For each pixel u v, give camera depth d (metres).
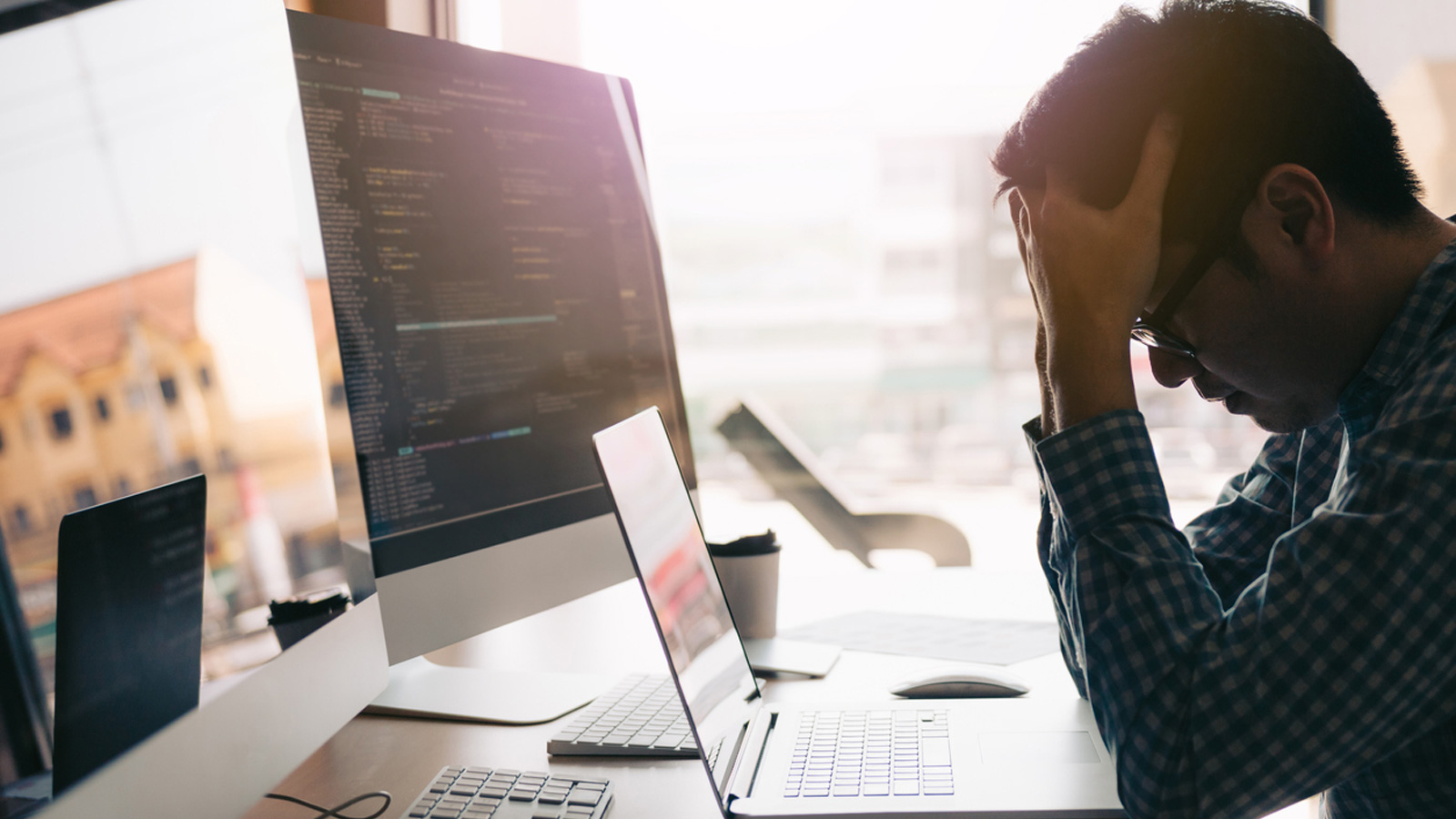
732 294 3.63
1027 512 3.63
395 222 0.85
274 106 0.71
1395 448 0.64
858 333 3.66
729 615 0.84
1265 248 0.70
